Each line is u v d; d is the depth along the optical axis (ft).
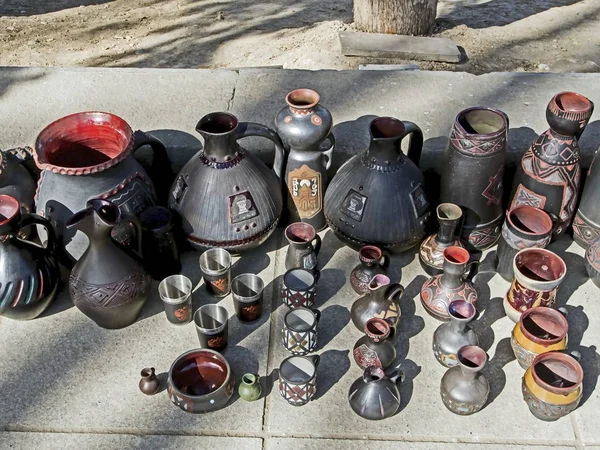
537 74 11.84
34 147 8.76
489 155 8.79
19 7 22.43
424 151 10.31
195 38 20.07
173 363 7.89
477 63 17.74
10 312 8.59
